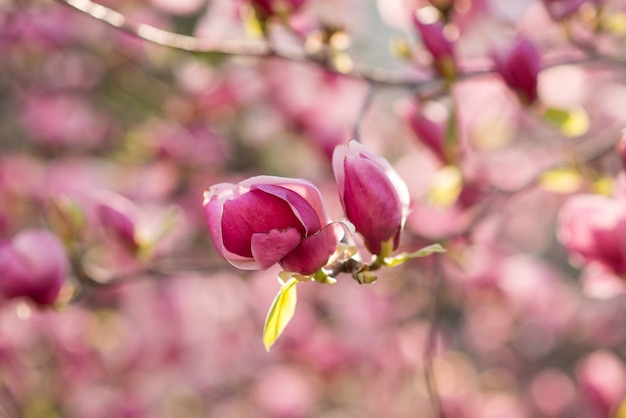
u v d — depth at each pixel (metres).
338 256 1.07
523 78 1.26
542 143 2.07
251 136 2.11
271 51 1.30
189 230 2.19
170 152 2.11
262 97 1.92
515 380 2.68
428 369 1.33
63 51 2.19
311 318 2.39
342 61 1.31
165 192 2.17
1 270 1.24
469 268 1.83
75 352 2.09
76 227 1.29
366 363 2.34
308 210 1.04
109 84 2.26
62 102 2.38
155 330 2.20
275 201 1.04
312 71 1.82
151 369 2.20
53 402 2.03
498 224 2.03
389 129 2.06
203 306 2.32
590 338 2.62
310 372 2.34
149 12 2.06
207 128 2.12
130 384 2.18
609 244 1.20
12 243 1.25
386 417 2.43
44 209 2.11
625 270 1.20
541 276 2.24
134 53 2.18
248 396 2.34
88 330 2.12
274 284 2.36
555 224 2.70
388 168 1.07
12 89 2.40
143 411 2.13
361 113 1.29
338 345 2.33
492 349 2.74
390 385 2.41
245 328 2.36
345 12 1.41
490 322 2.57
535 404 2.54
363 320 2.37
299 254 1.05
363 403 2.43
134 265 1.33
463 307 2.36
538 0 1.37
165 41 1.27
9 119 2.44
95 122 2.39
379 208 1.07
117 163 2.27
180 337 2.21
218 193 1.04
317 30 1.31
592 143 1.52
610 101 2.23
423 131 1.36
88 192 2.16
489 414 2.36
